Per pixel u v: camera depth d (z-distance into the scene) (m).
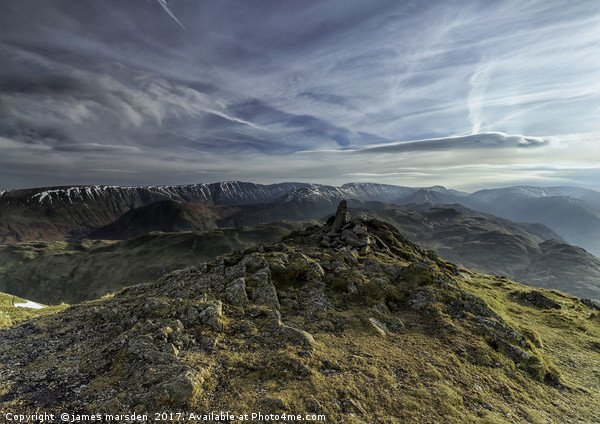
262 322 17.84
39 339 18.42
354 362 14.12
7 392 12.51
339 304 21.34
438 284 23.95
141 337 15.16
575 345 22.16
